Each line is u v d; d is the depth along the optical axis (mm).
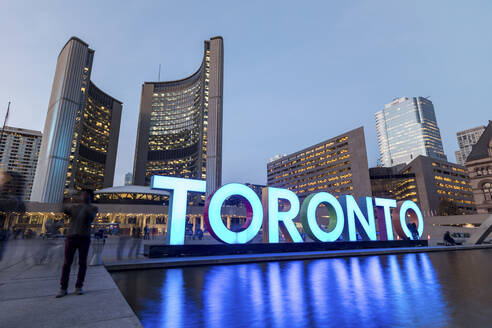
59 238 29688
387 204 22547
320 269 10703
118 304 4391
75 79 90938
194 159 146625
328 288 7098
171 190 14297
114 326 3352
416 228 23469
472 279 8539
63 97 86938
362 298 6059
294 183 150125
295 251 16391
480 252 20094
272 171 170875
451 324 4371
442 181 118375
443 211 91375
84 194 5387
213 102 106750
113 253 14992
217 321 4461
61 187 81375
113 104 163000
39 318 3623
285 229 17156
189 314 4832
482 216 46656
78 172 129500
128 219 67875
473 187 69375
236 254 14523
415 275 9289
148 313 4867
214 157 100125
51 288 5598
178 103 172500
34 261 10570
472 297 6168
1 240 18578
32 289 5488
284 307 5332
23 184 10875
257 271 10148
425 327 4215
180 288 7039
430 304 5578
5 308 4086
